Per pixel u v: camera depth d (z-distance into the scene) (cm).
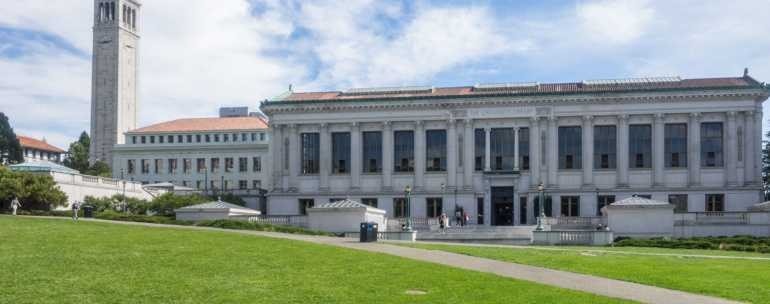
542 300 2812
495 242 7325
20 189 8744
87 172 16200
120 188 11294
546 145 10075
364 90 11175
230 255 3984
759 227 7469
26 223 5841
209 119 17600
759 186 9562
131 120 19175
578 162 10038
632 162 9919
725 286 3297
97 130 18550
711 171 9725
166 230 5681
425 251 4728
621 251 5359
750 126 9612
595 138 10025
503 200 10194
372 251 4572
